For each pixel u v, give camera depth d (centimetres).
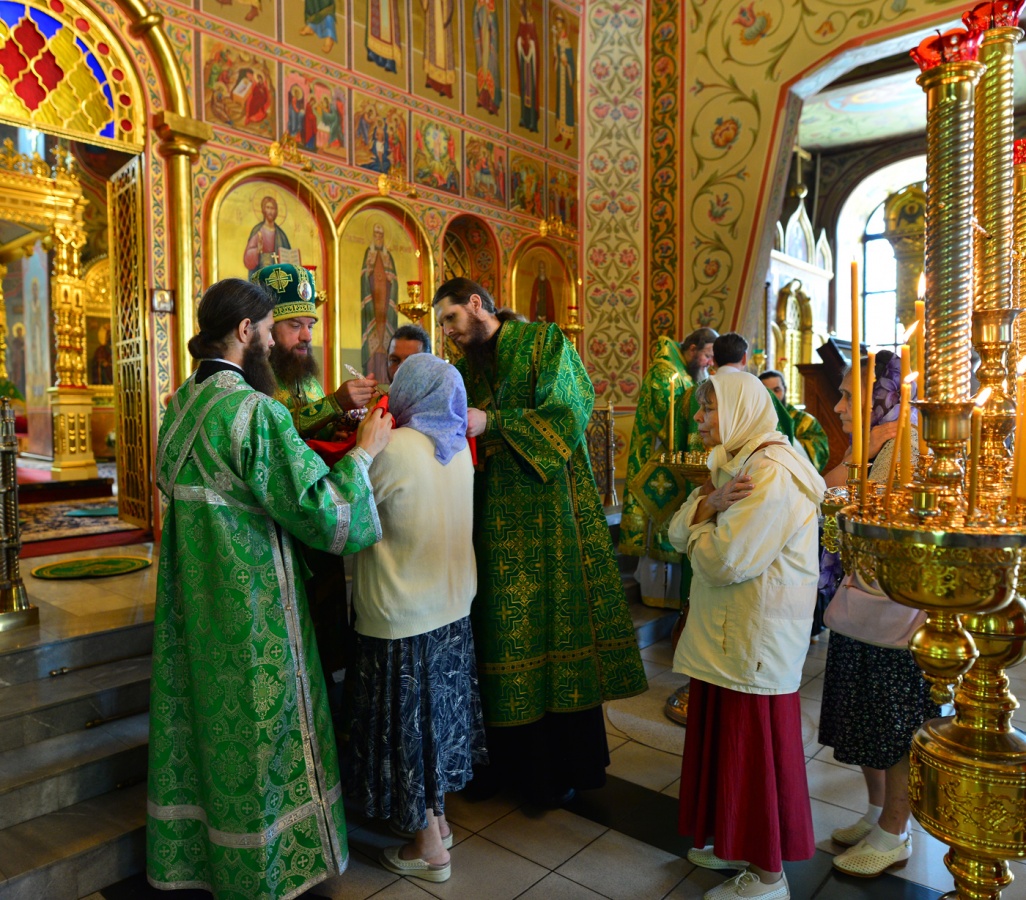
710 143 741
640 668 275
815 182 1430
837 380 580
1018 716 346
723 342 348
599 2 814
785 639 198
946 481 90
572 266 824
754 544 192
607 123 809
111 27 478
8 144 878
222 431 187
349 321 625
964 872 95
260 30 555
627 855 240
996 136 97
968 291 89
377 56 638
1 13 437
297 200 584
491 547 260
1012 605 96
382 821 263
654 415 405
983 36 97
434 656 221
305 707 198
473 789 276
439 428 221
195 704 191
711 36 736
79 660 293
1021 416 97
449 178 700
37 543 495
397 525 215
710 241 745
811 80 691
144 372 502
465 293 271
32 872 204
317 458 193
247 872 186
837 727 229
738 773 201
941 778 94
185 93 504
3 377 1051
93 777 242
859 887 221
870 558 93
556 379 257
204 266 524
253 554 191
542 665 262
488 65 734
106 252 1222
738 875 211
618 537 546
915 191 1433
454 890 221
